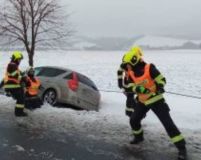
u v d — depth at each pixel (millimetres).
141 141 7746
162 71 39875
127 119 9898
